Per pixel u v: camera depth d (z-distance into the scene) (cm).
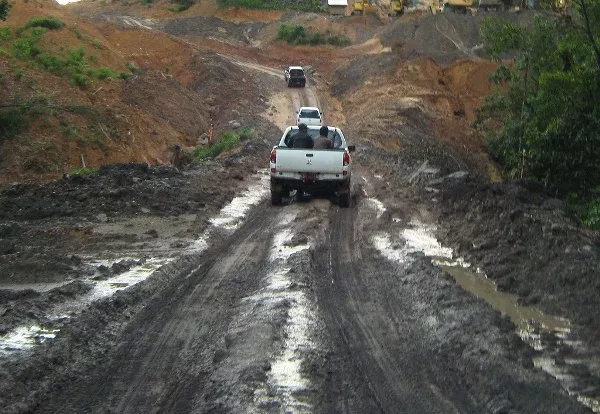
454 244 1258
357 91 5875
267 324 791
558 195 1936
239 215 1588
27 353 741
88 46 4572
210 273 1081
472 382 657
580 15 2023
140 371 698
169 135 3869
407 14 8531
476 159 3991
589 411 584
